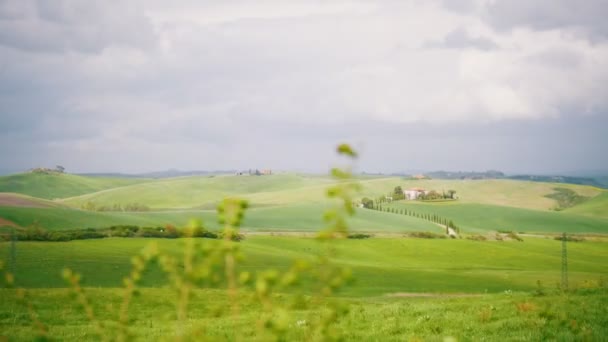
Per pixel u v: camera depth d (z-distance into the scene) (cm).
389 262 11594
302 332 2030
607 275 9612
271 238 13350
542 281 8325
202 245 593
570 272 10044
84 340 2302
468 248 13738
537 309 2538
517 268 11656
